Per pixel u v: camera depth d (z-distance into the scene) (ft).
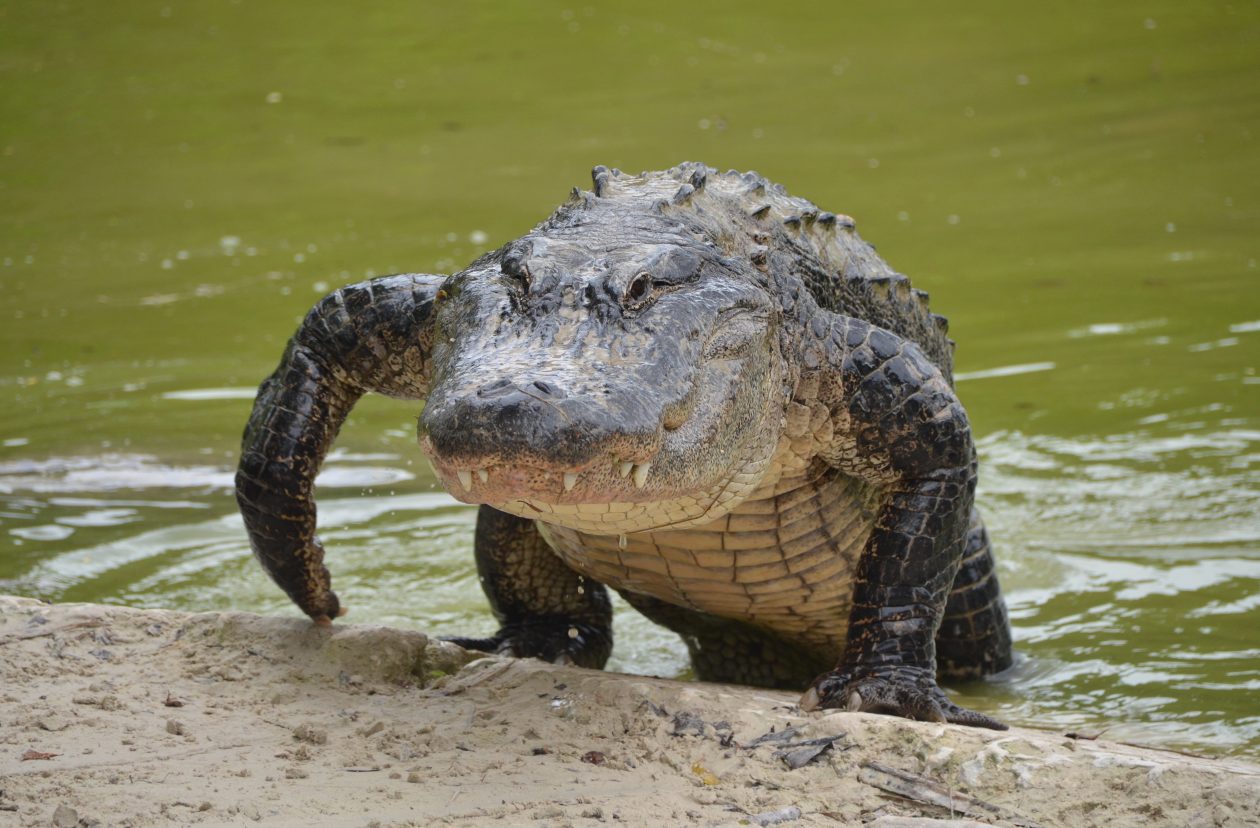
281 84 162.30
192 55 172.35
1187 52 163.12
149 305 94.94
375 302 39.65
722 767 30.68
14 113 152.56
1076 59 163.53
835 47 172.04
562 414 28.09
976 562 45.44
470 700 34.73
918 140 136.67
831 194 120.26
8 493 61.46
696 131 140.56
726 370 33.60
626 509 33.24
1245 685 43.04
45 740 30.91
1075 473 64.03
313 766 29.94
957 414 38.63
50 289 99.55
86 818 26.73
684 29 180.34
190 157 137.69
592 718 33.01
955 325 87.35
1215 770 29.48
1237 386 74.08
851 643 37.78
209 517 59.16
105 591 50.83
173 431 69.92
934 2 189.47
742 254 37.81
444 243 107.86
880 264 46.29
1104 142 133.90
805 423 38.17
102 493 61.77
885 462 38.70
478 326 32.17
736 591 41.75
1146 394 73.56
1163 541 56.39
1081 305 89.92
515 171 128.98
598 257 33.55
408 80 162.71
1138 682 43.86
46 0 191.31
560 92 156.56
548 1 192.44
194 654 36.91
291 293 96.94
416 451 68.74
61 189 128.47
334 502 62.03
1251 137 132.98
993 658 45.98
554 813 27.73
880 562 38.09
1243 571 53.16
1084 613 50.24
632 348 31.35
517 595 47.01
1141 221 109.81
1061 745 31.42
